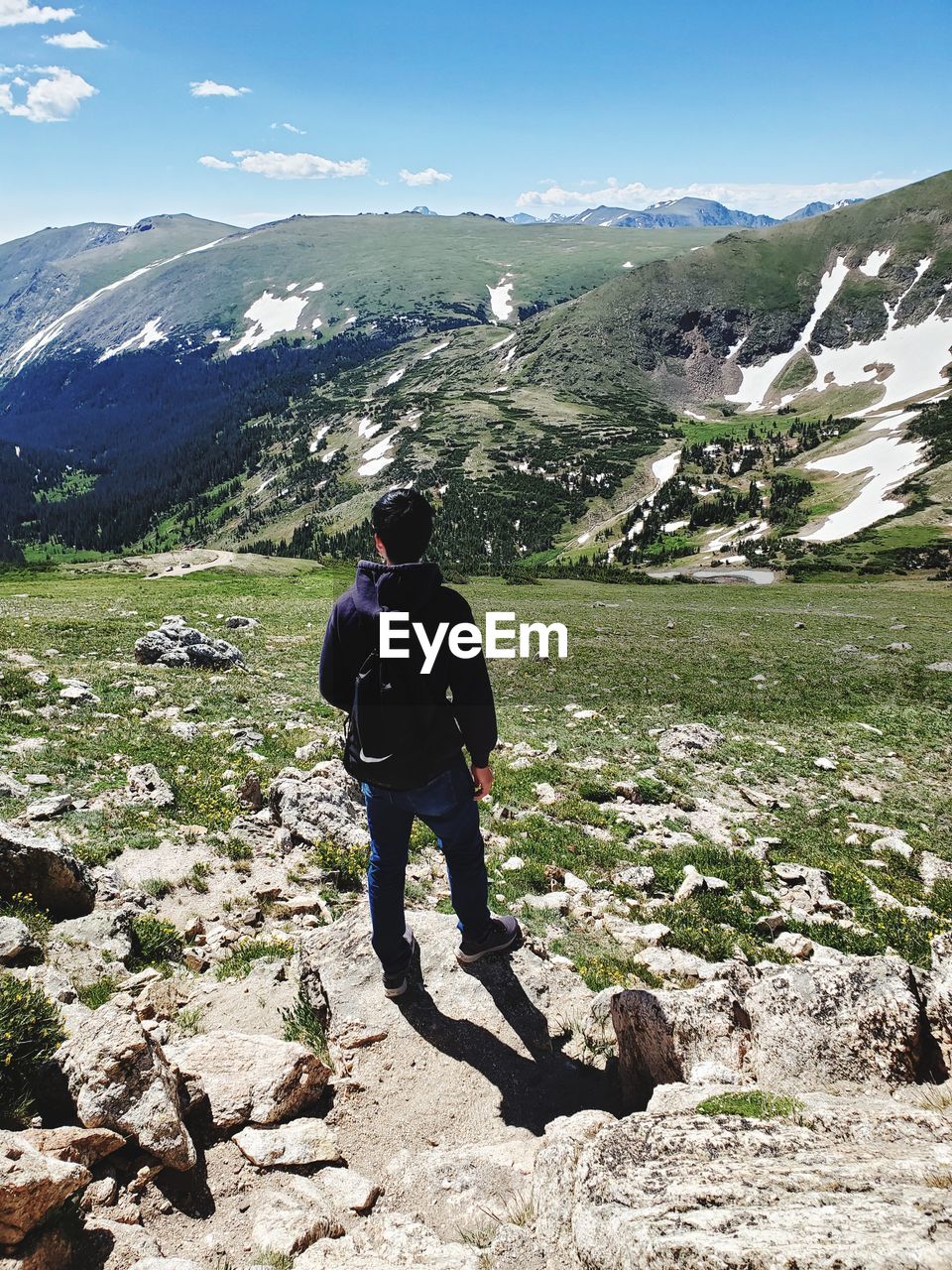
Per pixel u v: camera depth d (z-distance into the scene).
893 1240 2.25
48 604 48.09
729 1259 2.31
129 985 6.04
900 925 11.58
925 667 40.47
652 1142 3.25
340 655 4.46
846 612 75.50
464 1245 3.39
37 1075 4.04
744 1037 4.41
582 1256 2.80
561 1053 5.11
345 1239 3.48
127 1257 3.16
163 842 9.86
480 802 15.02
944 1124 3.31
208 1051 4.64
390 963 5.32
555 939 8.95
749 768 21.41
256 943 7.43
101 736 15.06
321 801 11.65
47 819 10.03
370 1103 4.60
